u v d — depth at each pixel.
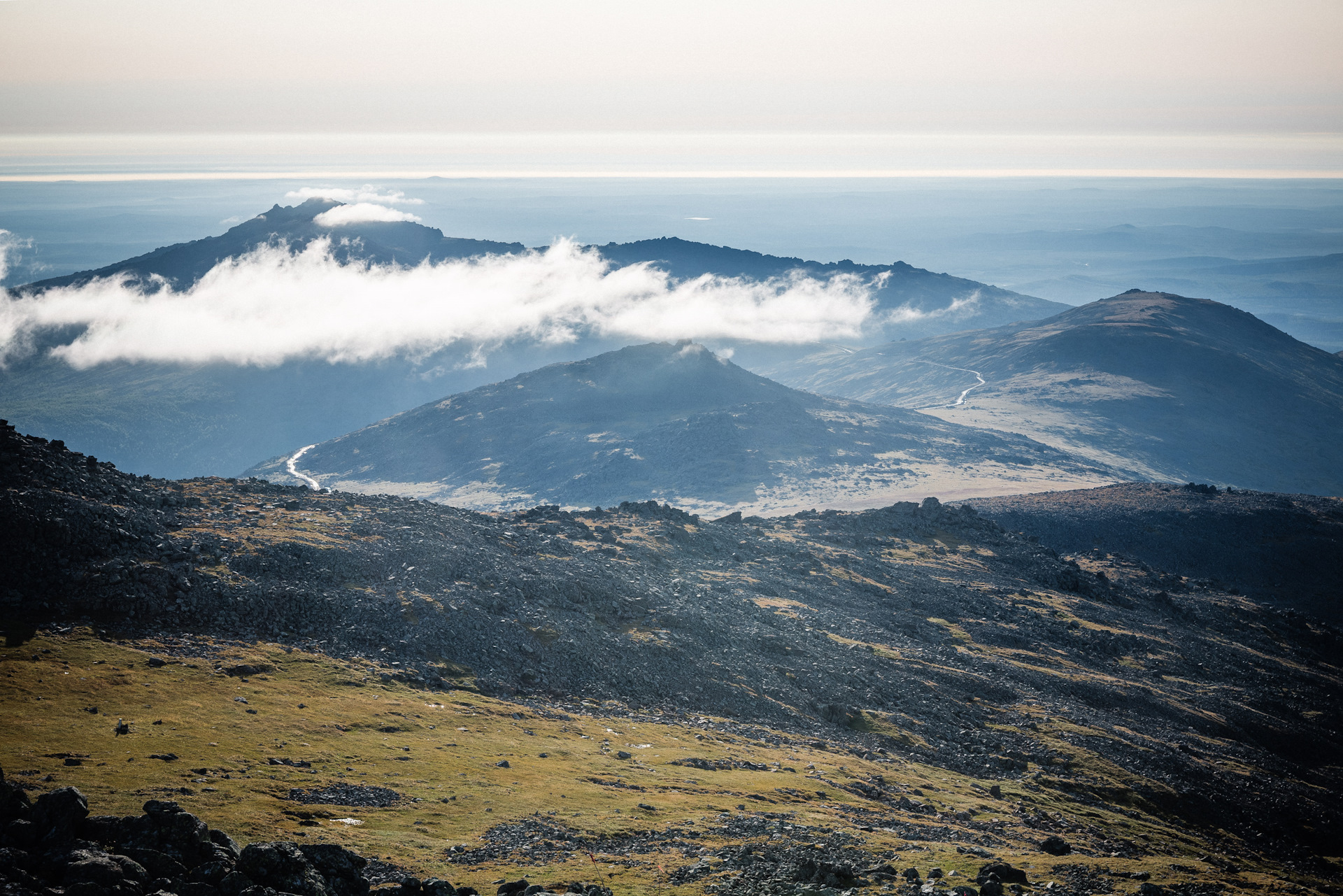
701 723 99.25
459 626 102.56
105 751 59.50
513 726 82.69
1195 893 59.53
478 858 50.00
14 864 33.31
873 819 70.31
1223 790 118.12
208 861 36.84
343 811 55.03
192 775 56.62
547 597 118.69
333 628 96.69
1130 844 88.38
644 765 76.88
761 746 93.81
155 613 89.44
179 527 108.50
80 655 78.94
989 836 73.00
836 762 91.81
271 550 105.75
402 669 91.62
